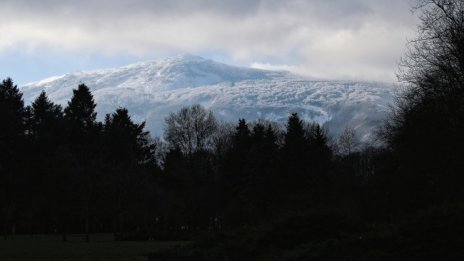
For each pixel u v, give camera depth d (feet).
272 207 224.94
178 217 250.57
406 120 124.77
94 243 167.53
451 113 109.81
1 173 218.18
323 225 72.90
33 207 220.23
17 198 221.05
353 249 59.11
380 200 164.66
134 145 293.02
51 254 115.55
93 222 293.02
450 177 119.03
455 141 111.14
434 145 116.16
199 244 82.48
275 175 244.83
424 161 124.06
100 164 215.51
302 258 62.03
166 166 282.77
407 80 120.37
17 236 241.76
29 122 258.78
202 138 288.10
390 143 145.79
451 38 109.60
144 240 197.36
